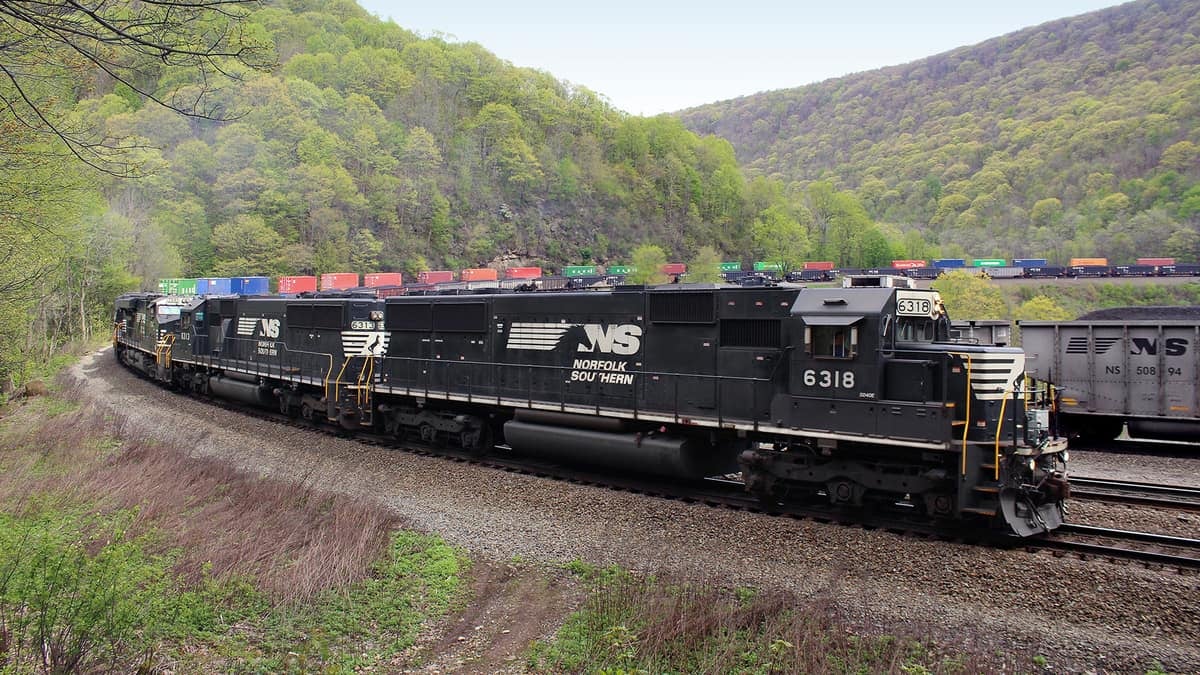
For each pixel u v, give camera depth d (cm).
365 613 873
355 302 2033
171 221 6366
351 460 1698
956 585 906
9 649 684
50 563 818
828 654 730
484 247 9800
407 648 798
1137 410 1905
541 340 1631
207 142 7425
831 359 1156
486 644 806
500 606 902
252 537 1066
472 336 1788
